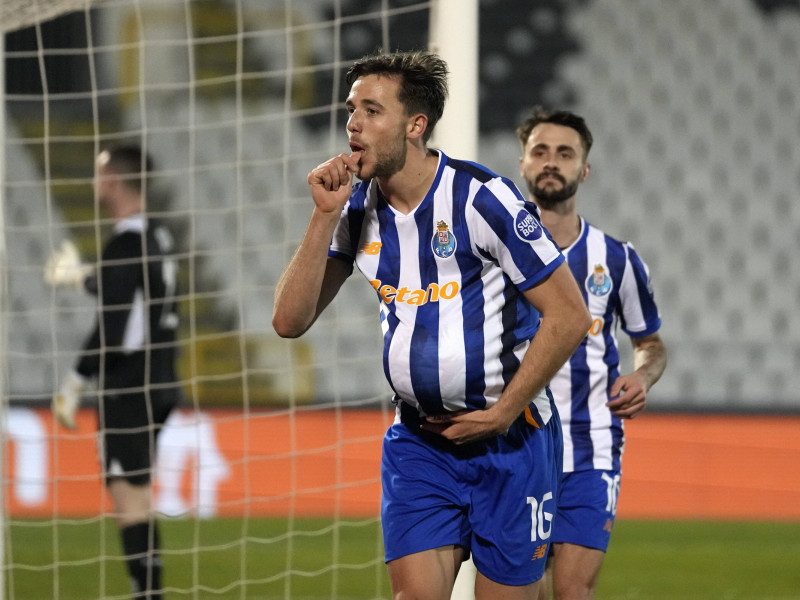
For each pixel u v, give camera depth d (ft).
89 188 131.54
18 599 59.93
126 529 49.88
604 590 64.75
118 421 50.21
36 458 88.07
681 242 142.20
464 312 28.58
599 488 38.75
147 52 139.03
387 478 30.53
